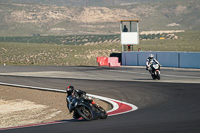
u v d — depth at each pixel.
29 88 92.12
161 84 86.38
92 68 150.50
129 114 48.56
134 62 153.50
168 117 43.31
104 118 44.22
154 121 40.38
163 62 140.00
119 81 97.56
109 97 70.88
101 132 35.19
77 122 43.22
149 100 64.25
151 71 98.31
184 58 131.38
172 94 69.25
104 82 96.69
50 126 41.53
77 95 42.81
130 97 69.44
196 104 55.31
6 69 158.88
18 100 74.81
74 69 148.38
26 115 57.78
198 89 74.44
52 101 71.12
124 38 165.50
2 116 57.91
